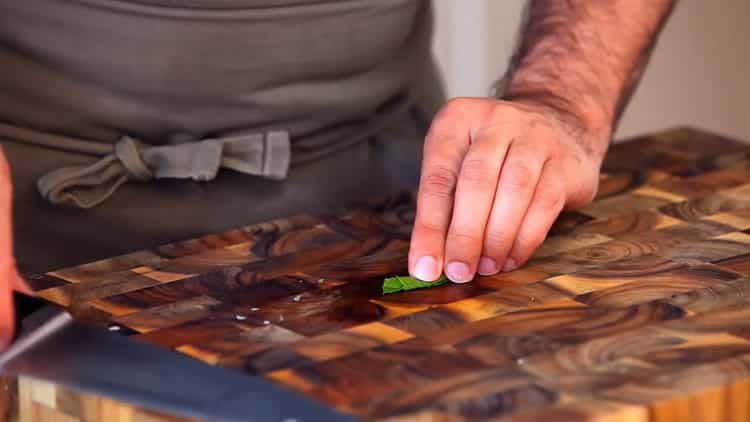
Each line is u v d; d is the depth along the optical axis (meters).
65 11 1.10
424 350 0.92
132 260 1.06
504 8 1.68
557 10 1.20
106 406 0.90
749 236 1.07
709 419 0.87
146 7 1.10
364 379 0.88
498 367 0.89
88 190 1.13
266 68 1.15
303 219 1.12
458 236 1.02
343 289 1.00
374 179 1.24
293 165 1.19
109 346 0.92
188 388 0.88
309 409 0.85
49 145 1.13
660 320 0.95
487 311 0.97
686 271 1.02
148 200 1.15
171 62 1.12
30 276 1.08
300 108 1.18
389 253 1.06
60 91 1.12
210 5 1.11
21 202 1.12
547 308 0.97
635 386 0.87
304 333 0.94
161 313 0.98
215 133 1.17
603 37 1.19
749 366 0.89
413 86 1.27
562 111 1.13
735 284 1.00
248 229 1.10
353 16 1.17
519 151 1.05
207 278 1.03
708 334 0.93
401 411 0.85
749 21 2.00
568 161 1.07
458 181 1.04
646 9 1.20
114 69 1.12
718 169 1.21
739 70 2.02
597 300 0.98
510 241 1.02
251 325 0.96
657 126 1.97
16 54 1.11
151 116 1.14
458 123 1.08
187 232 1.17
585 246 1.06
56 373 0.90
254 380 0.88
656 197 1.15
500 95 1.19
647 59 1.21
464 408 0.85
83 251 1.15
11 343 0.92
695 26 1.95
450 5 1.66
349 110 1.21
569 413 0.84
